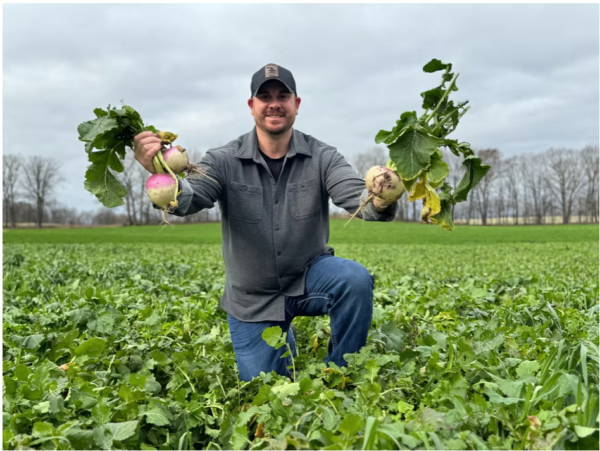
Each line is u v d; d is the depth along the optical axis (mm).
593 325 4004
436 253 18828
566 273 9805
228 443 2307
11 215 79000
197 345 3602
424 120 2648
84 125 2789
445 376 2775
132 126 2846
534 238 37469
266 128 3289
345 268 3146
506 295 5250
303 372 2877
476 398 2365
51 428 2125
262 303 3346
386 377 2928
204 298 5586
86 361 2963
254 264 3348
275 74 3223
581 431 2000
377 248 23484
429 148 2520
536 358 3172
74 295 5031
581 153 73438
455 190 2727
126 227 60500
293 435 2082
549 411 2182
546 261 13266
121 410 2363
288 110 3287
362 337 3139
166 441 2348
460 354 2938
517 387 2461
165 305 5020
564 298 5273
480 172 2650
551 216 76000
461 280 8547
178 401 2562
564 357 2584
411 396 2736
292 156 3359
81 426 2305
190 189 2883
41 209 78438
